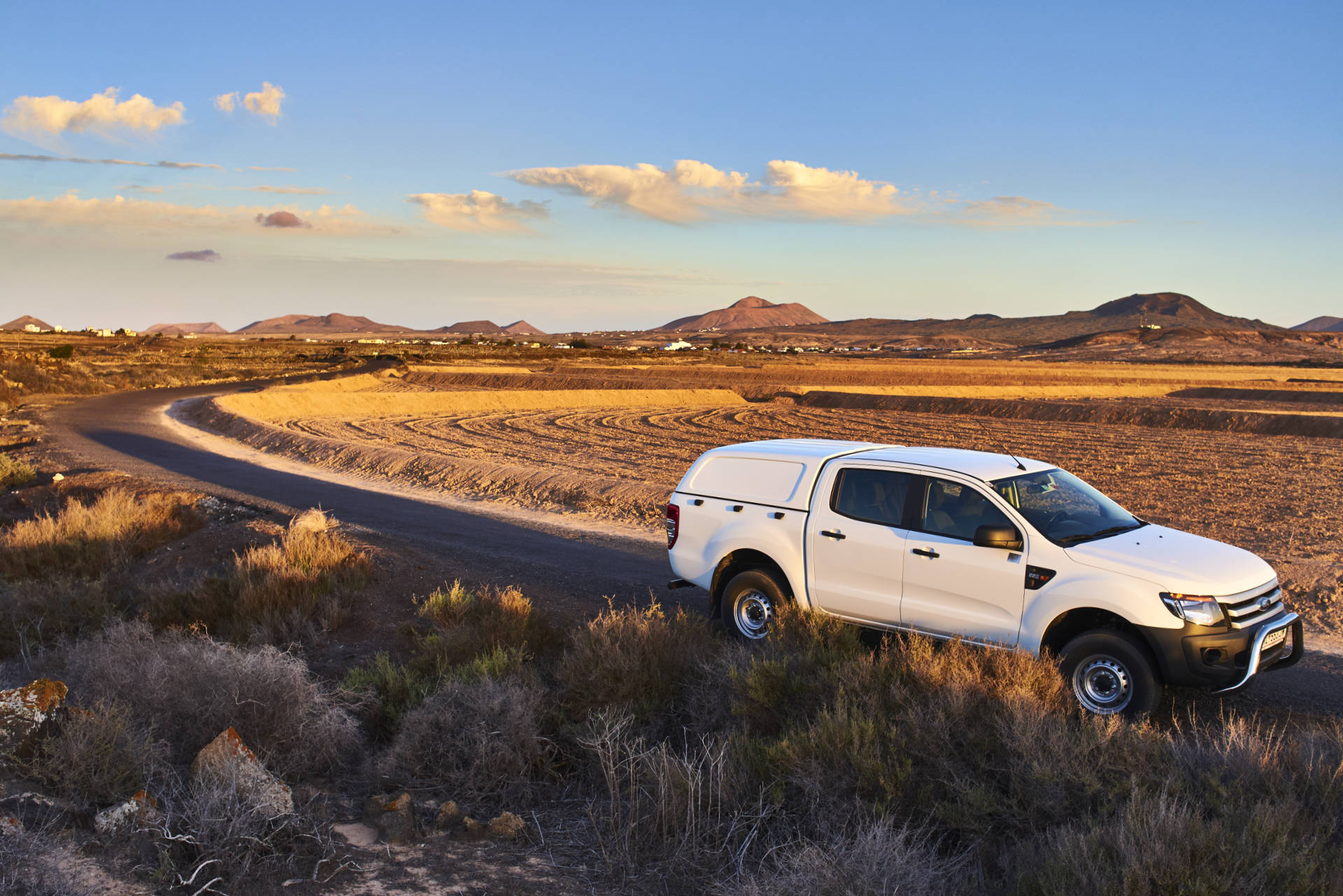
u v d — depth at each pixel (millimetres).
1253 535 15484
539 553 13273
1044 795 4820
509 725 6113
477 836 5086
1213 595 6047
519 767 5891
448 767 5961
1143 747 5141
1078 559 6402
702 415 48906
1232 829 4289
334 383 66250
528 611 9203
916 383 83812
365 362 109375
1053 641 6621
